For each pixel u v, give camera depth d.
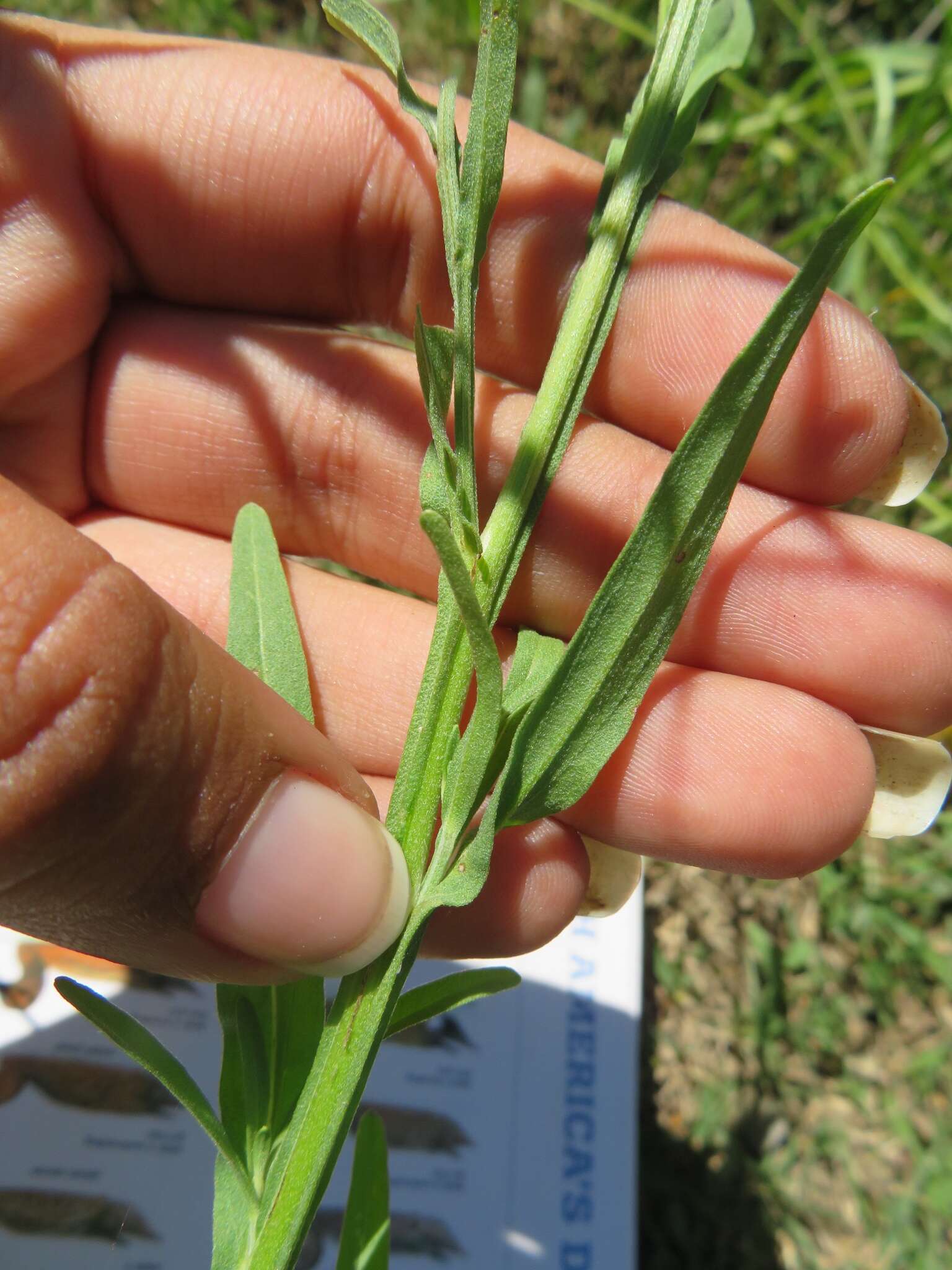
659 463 0.12
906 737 0.12
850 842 0.11
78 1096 0.13
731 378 0.08
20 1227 0.13
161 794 0.09
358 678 0.13
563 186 0.12
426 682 0.09
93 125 0.12
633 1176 0.14
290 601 0.10
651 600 0.08
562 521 0.12
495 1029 0.15
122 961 0.10
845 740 0.11
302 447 0.13
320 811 0.09
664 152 0.10
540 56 0.22
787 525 0.12
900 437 0.11
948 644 0.11
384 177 0.12
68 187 0.12
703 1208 0.16
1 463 0.13
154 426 0.13
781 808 0.11
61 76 0.12
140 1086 0.14
